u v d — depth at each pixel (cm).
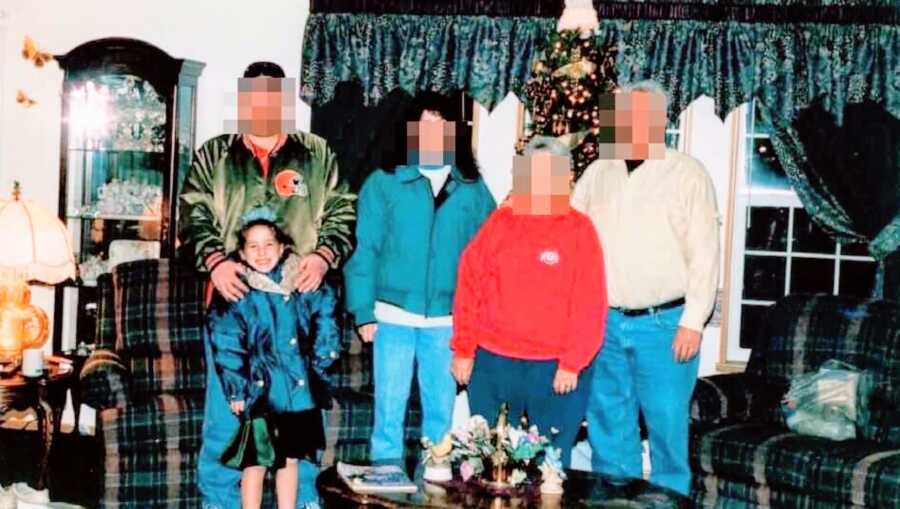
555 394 403
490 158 600
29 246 461
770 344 504
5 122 629
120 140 597
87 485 518
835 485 418
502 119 599
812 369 488
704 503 462
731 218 592
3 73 629
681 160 419
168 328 511
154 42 619
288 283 402
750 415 488
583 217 404
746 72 557
